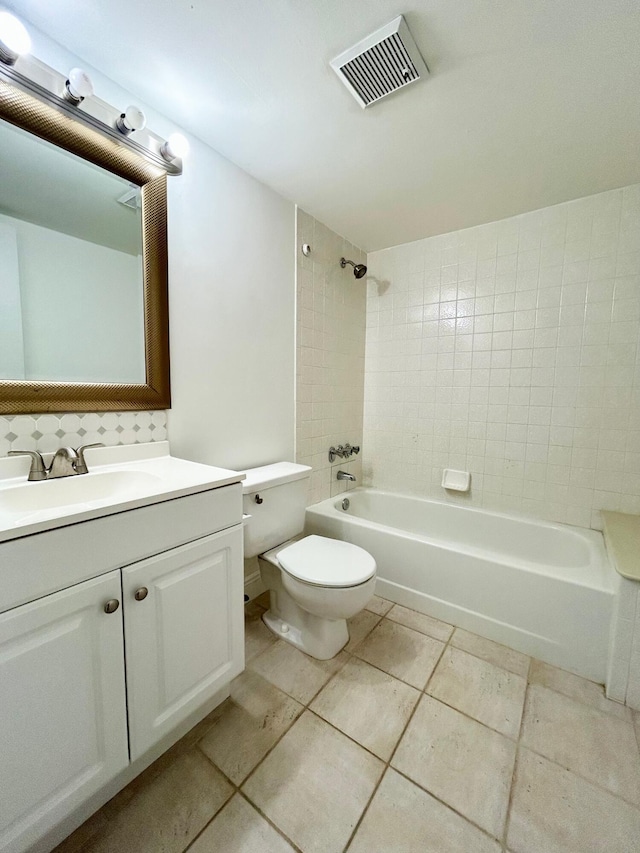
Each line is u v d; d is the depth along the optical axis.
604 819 0.88
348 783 0.96
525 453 2.05
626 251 1.72
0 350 0.99
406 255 2.39
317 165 1.57
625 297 1.73
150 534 0.89
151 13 0.92
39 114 0.96
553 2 0.88
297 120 1.30
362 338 2.58
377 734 1.10
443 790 0.94
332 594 1.28
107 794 0.91
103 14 0.93
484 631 1.57
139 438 1.31
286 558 1.45
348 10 0.92
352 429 2.55
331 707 1.20
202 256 1.47
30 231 1.02
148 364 1.30
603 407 1.82
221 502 1.08
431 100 1.20
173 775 0.98
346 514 2.11
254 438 1.79
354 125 1.33
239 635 1.16
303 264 2.00
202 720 1.15
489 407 2.14
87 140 1.07
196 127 1.35
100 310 1.18
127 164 1.17
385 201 1.87
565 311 1.88
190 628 1.00
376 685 1.30
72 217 1.10
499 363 2.09
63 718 0.74
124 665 0.84
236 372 1.67
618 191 1.72
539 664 1.41
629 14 0.90
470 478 2.24
